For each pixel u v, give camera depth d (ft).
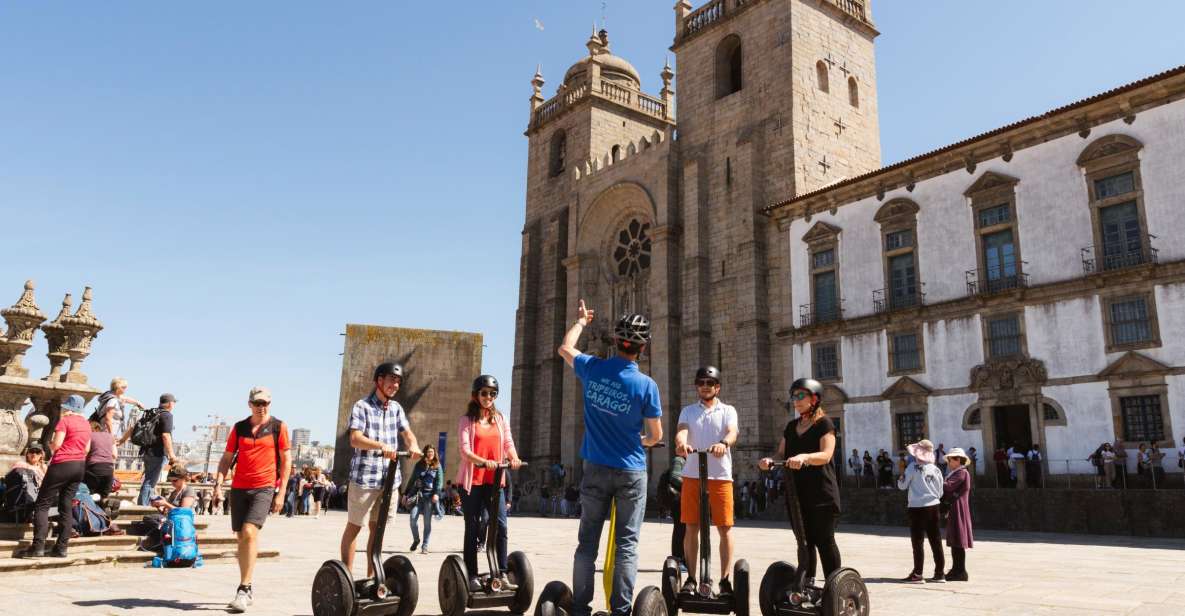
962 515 36.19
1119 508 67.56
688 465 25.70
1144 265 76.02
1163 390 74.18
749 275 118.11
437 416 145.89
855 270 104.78
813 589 21.54
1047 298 84.17
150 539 38.24
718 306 124.88
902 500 82.38
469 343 151.23
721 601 22.11
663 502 30.89
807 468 22.65
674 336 130.93
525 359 163.22
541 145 178.91
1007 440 88.99
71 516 34.24
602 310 152.05
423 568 41.19
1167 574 38.60
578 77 182.60
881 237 102.32
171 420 47.39
